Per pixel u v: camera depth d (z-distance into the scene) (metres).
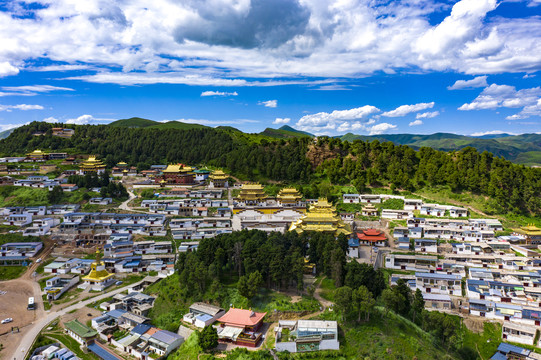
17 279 163.75
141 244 184.75
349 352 102.19
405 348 102.06
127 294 148.25
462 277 152.62
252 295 123.88
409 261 160.25
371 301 110.19
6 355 112.81
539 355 109.25
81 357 112.19
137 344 114.38
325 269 142.38
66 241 196.25
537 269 155.12
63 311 138.62
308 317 118.38
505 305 131.88
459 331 123.81
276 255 135.25
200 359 101.88
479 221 193.62
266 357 100.12
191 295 136.00
